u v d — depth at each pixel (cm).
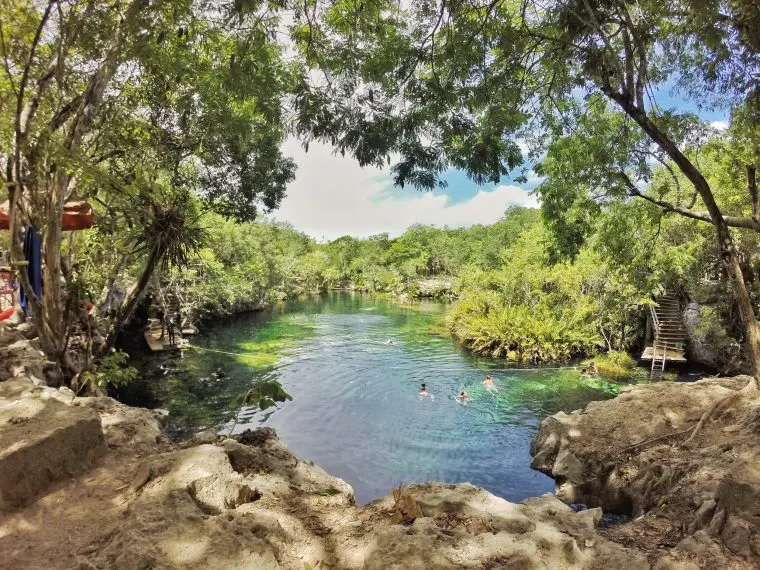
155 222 918
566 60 636
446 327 2914
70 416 359
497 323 2177
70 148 631
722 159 909
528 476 981
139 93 973
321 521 304
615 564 279
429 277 5628
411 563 241
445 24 528
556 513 335
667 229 1603
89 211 841
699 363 1825
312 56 545
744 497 363
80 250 1114
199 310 2812
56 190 728
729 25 571
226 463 342
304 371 1856
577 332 2025
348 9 528
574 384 1658
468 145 540
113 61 647
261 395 438
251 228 3941
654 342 1820
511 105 614
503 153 562
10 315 916
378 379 1756
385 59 515
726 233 695
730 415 682
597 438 813
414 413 1399
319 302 4638
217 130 1049
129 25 530
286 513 309
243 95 566
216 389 1596
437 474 1016
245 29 517
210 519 263
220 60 773
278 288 4866
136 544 232
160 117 1043
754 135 726
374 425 1305
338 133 498
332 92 511
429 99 514
